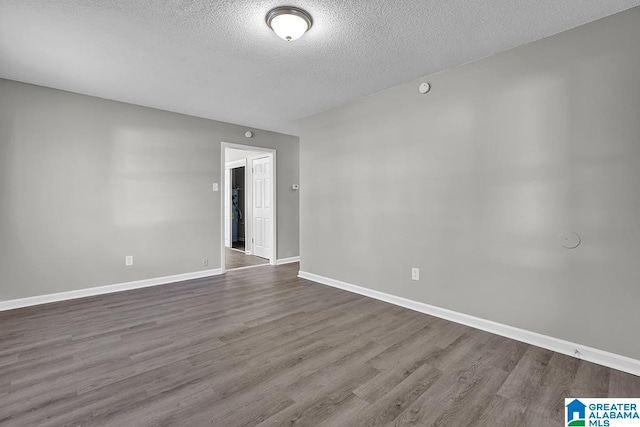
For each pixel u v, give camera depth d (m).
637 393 1.73
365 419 1.53
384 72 2.88
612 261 1.99
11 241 3.06
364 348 2.27
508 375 1.91
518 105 2.38
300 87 3.25
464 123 2.69
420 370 1.97
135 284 3.83
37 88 3.17
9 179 3.04
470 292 2.68
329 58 2.60
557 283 2.21
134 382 1.83
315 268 4.23
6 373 1.91
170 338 2.42
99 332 2.53
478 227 2.62
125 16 2.00
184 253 4.26
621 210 1.96
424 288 3.01
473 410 1.60
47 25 2.10
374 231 3.46
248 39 2.30
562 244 2.18
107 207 3.62
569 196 2.15
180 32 2.20
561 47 2.18
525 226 2.36
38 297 3.20
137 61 2.65
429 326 2.67
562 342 2.19
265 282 4.17
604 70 2.01
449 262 2.81
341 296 3.54
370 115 3.48
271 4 1.89
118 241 3.71
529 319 2.35
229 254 6.39
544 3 1.87
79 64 2.70
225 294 3.61
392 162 3.26
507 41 2.32
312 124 4.25
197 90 3.34
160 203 4.03
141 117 3.86
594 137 2.05
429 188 2.95
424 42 2.34
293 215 5.63
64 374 1.91
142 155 3.87
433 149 2.91
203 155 4.42
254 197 6.24
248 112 4.14
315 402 1.66
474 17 2.02
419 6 1.91
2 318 2.82
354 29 2.16
